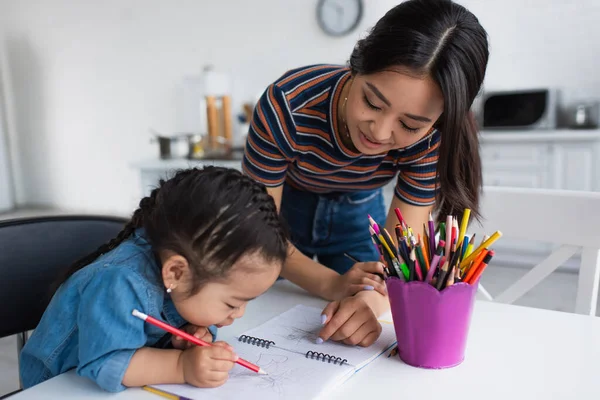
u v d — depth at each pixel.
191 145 3.29
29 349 0.74
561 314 0.84
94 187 4.74
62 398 0.62
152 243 0.66
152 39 4.21
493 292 2.65
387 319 0.84
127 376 0.63
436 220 1.01
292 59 3.79
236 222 0.61
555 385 0.63
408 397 0.61
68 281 0.73
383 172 1.06
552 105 3.06
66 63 4.58
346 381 0.65
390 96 0.72
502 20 3.26
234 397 0.60
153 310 0.66
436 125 0.84
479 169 0.95
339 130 0.94
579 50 3.11
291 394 0.61
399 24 0.71
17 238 0.96
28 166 4.95
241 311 0.67
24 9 4.62
